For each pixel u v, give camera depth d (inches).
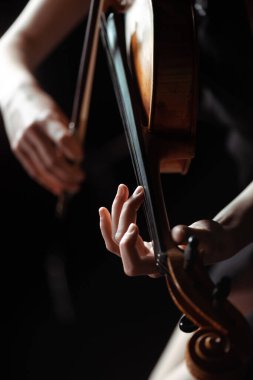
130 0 47.1
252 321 48.4
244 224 37.6
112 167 95.9
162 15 40.4
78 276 94.5
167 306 86.9
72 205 100.0
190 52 40.1
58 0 59.2
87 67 54.0
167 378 44.6
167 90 40.2
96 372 81.1
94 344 84.4
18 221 102.7
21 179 105.7
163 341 83.1
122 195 35.3
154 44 39.9
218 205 92.4
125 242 33.2
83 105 56.7
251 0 46.5
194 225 36.6
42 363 83.2
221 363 31.3
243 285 50.5
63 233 100.0
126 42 47.9
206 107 61.8
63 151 55.4
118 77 45.8
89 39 52.1
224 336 30.8
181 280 31.2
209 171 98.0
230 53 54.2
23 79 58.9
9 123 58.8
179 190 98.7
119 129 105.6
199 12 53.8
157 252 33.5
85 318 87.9
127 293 89.4
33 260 99.0
